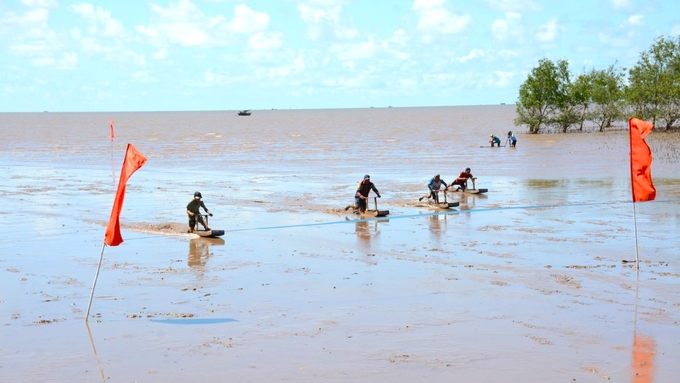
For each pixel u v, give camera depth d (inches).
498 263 648.4
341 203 1067.3
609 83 3134.8
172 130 4665.4
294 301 535.2
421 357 413.4
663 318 477.1
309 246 745.0
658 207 956.6
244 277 613.0
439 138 2967.5
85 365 410.0
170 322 488.1
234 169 1686.8
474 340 440.8
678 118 2869.1
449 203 992.9
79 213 1003.3
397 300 533.3
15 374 398.0
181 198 1154.0
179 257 700.0
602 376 380.5
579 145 2258.9
